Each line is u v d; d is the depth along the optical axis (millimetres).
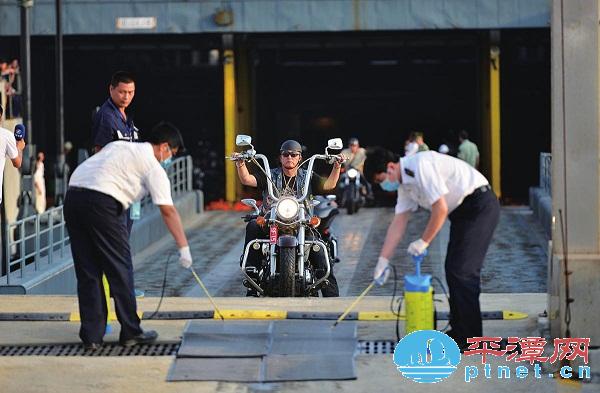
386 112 101625
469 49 92812
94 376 20844
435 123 100875
